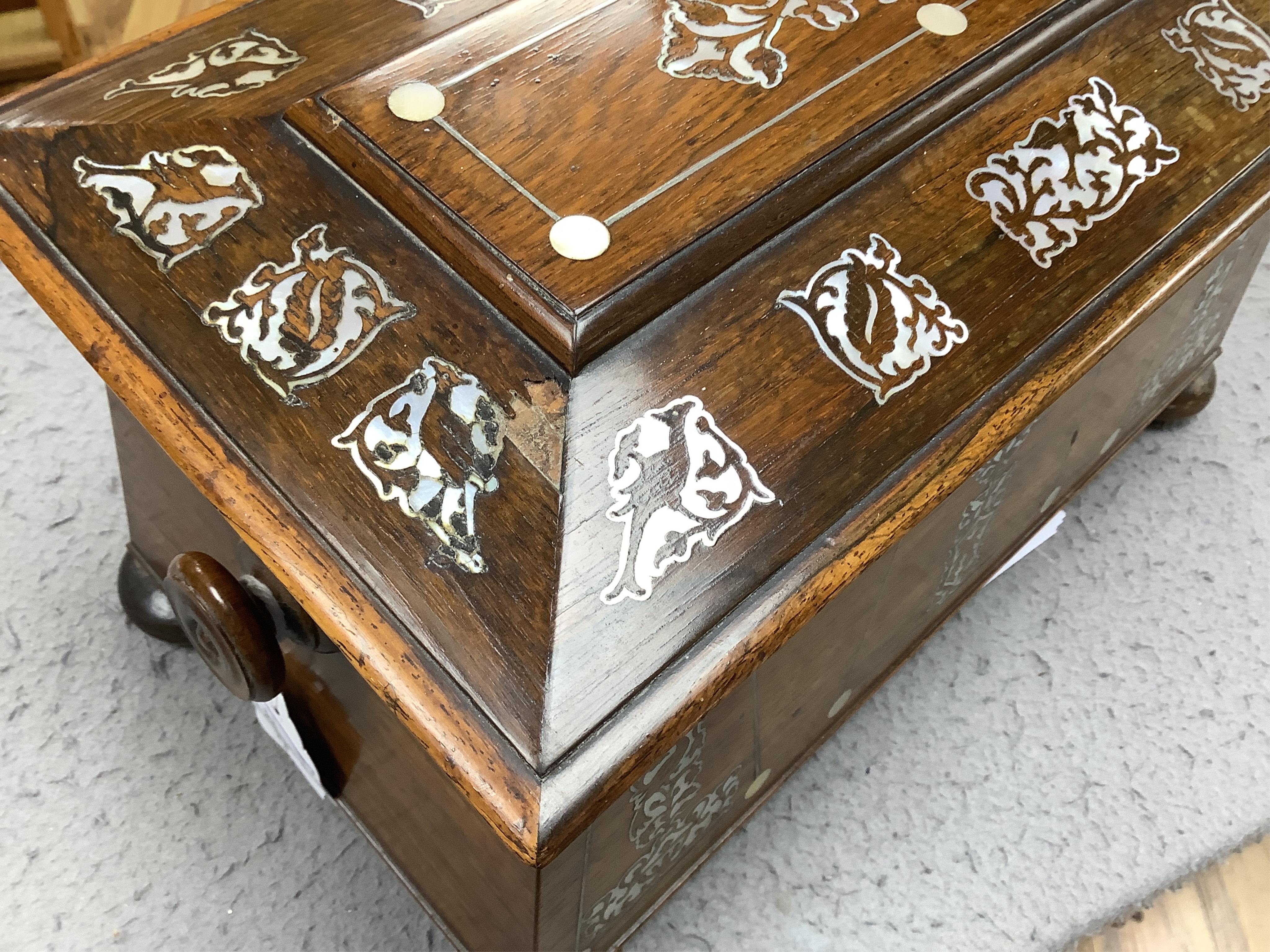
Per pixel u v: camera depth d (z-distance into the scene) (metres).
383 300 0.39
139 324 0.39
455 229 0.39
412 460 0.37
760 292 0.40
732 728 0.41
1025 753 0.51
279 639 0.42
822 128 0.41
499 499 0.36
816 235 0.41
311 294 0.39
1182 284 0.43
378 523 0.36
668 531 0.36
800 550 0.37
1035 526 0.52
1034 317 0.41
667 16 0.43
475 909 0.42
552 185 0.40
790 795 0.50
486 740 0.34
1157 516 0.56
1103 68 0.45
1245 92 0.47
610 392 0.38
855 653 0.46
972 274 0.41
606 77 0.42
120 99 0.42
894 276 0.41
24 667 0.50
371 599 0.35
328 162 0.40
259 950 0.46
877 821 0.49
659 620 0.36
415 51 0.42
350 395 0.38
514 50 0.42
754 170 0.40
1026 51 0.44
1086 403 0.47
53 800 0.48
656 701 0.35
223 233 0.40
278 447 0.37
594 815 0.34
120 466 0.48
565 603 0.35
